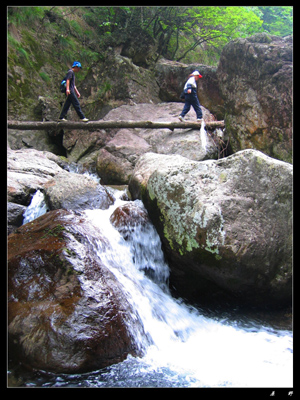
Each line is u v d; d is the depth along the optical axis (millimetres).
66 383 2865
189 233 4430
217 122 8453
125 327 3332
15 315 3139
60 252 3480
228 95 7887
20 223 5059
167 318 4090
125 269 4293
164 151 7984
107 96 10531
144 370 3162
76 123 8094
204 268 4430
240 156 4684
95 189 5461
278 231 4391
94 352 3031
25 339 3027
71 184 5441
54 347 2975
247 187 4531
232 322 4438
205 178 4664
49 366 2930
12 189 5297
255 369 3283
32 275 3400
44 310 3145
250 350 3695
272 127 7129
